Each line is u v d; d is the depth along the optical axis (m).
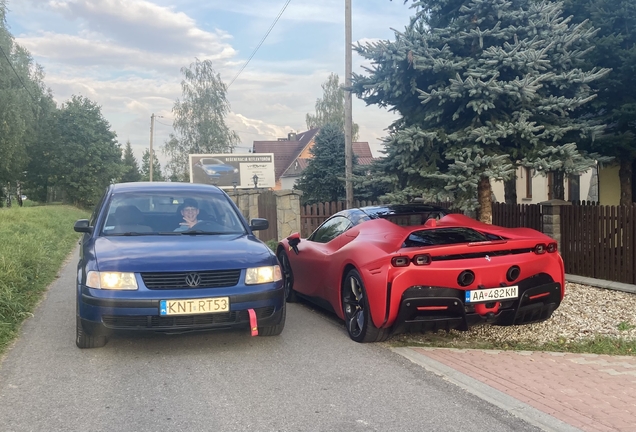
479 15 8.04
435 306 4.80
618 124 9.48
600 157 8.47
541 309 5.24
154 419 3.49
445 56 7.95
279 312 5.05
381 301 4.85
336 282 5.75
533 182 18.48
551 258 5.22
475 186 7.77
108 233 5.52
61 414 3.57
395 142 8.20
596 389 4.04
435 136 7.97
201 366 4.58
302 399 3.84
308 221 14.16
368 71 8.60
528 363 4.67
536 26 7.88
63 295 7.93
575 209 8.58
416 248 4.89
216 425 3.40
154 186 6.42
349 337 5.57
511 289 5.02
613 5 9.13
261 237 16.67
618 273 7.91
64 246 15.12
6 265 7.84
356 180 9.27
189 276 4.64
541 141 8.04
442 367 4.55
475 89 7.48
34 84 43.09
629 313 6.37
